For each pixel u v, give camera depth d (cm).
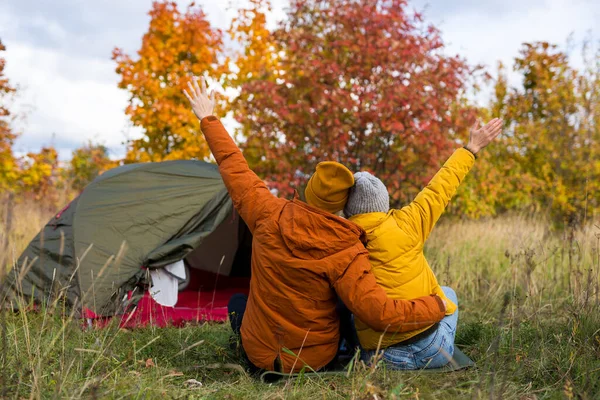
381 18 707
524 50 1157
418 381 300
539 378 312
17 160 1159
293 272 294
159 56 925
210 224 501
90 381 274
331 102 708
